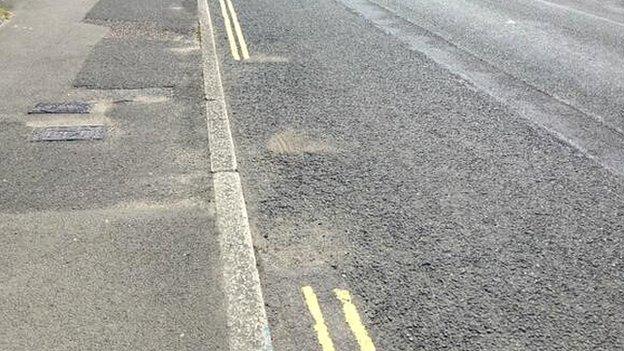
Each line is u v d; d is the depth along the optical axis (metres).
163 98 7.18
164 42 9.52
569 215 5.10
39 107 6.72
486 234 4.75
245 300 3.83
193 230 4.56
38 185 5.11
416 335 3.63
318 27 11.16
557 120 7.20
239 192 5.16
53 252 4.21
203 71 8.20
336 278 4.12
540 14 13.58
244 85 7.85
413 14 12.81
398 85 8.16
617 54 10.35
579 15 13.73
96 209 4.79
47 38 9.37
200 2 12.53
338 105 7.31
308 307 3.82
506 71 9.05
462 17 12.77
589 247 4.65
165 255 4.24
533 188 5.53
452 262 4.36
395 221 4.86
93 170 5.41
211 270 4.11
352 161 5.86
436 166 5.85
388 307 3.86
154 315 3.66
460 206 5.14
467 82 8.41
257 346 3.48
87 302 3.74
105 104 6.90
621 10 14.80
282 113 6.98
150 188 5.15
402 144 6.30
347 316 3.76
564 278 4.26
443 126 6.82
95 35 9.66
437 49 10.08
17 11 10.93
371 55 9.52
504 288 4.11
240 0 13.24
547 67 9.35
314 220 4.82
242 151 5.98
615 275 4.32
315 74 8.45
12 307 3.67
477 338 3.63
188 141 6.09
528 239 4.71
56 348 3.37
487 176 5.71
